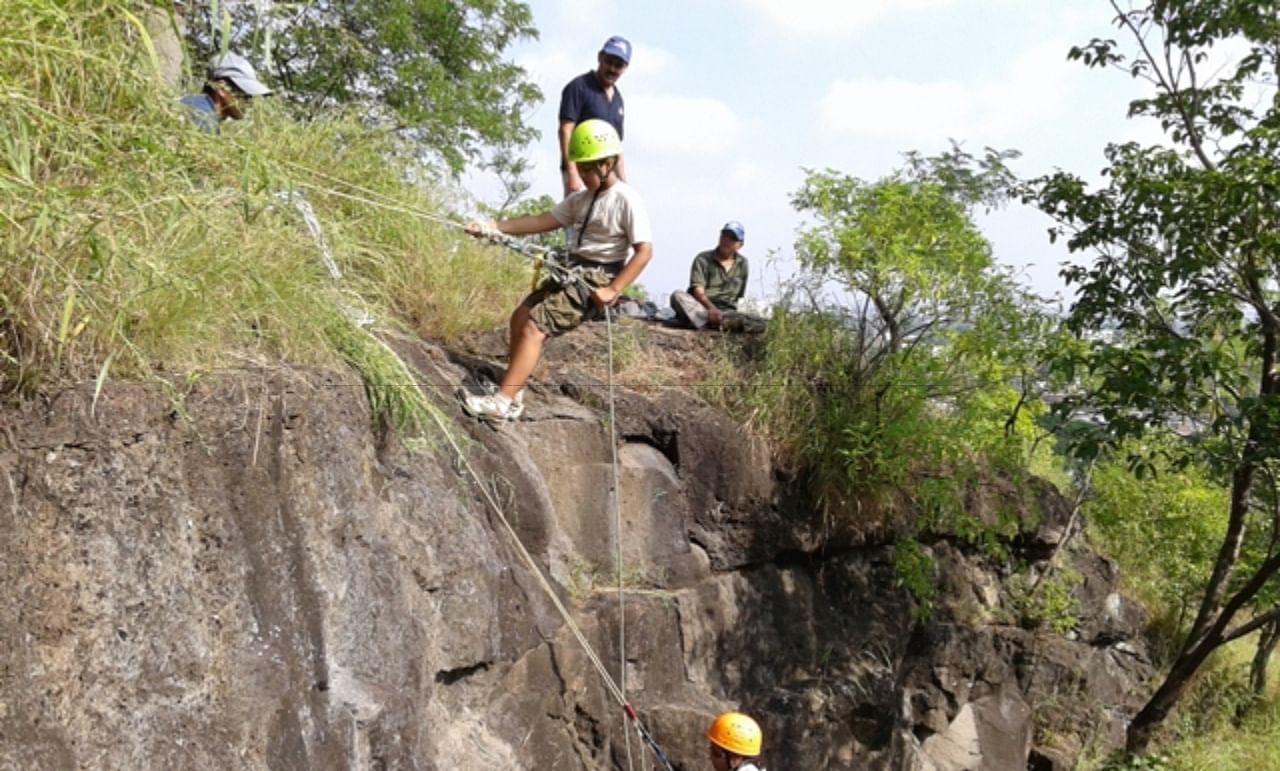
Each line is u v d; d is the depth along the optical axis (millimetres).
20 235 3666
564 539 6516
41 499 3625
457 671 5359
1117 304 9633
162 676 3855
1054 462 12031
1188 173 9000
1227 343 9836
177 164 4457
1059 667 9820
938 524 8828
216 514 4141
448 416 5836
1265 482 10430
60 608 3611
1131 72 9992
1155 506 12594
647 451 7273
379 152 7031
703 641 7129
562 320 6160
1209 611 10398
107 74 4273
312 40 12398
